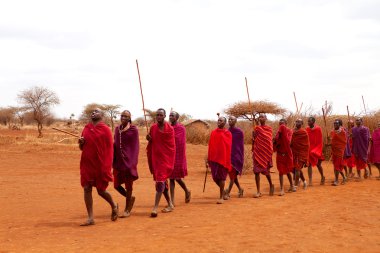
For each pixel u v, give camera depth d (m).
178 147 10.47
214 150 10.86
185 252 6.31
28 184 15.41
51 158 25.59
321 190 12.99
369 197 11.34
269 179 12.11
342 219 8.58
